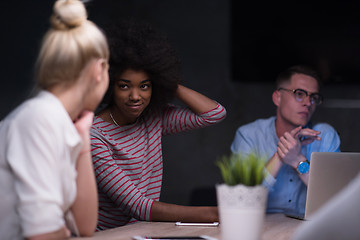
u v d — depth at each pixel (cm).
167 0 432
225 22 425
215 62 427
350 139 404
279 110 250
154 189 191
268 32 398
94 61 124
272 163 225
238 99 422
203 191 270
